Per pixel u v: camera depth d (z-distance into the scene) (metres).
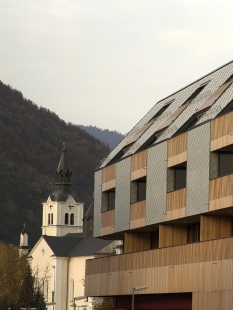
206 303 39.75
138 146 52.03
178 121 47.94
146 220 48.19
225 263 37.97
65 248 160.75
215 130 40.22
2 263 136.12
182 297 45.06
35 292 121.31
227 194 38.69
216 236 41.91
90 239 160.00
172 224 47.12
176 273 43.38
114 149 59.12
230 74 46.81
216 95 45.25
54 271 158.88
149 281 46.91
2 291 131.75
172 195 44.81
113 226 53.94
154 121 54.62
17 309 114.19
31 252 169.00
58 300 157.00
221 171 40.59
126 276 50.62
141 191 51.25
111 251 149.12
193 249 41.53
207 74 52.25
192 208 42.28
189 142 42.97
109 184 55.41
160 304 48.09
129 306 53.62
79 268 155.12
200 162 41.62
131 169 51.16
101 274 55.66
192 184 42.41
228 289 37.50
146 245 53.31
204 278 40.12
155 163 47.28
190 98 50.75
